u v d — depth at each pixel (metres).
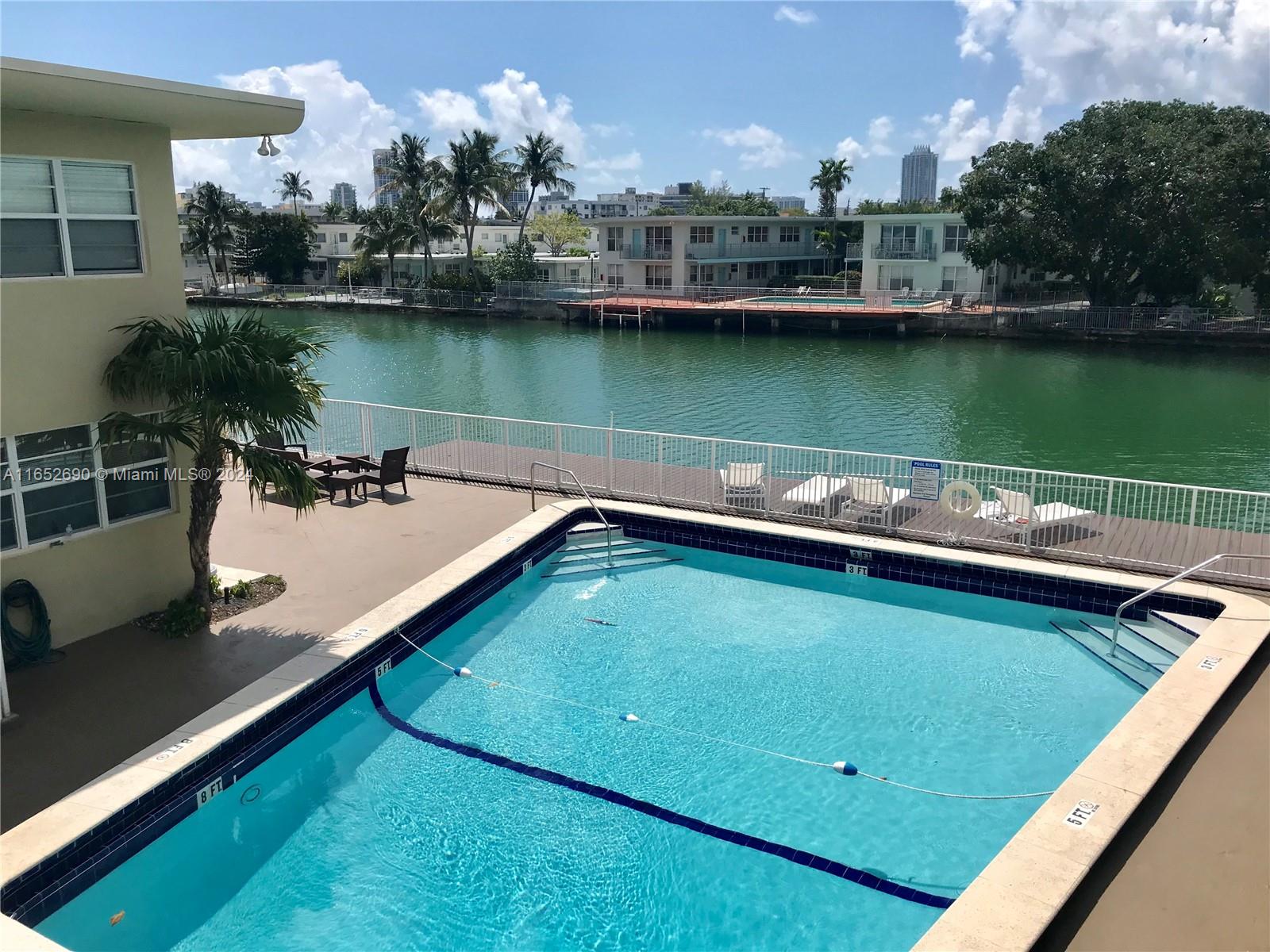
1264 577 11.60
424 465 17.97
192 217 83.56
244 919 7.07
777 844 7.98
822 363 47.22
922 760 9.20
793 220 72.12
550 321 68.44
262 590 11.73
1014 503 13.66
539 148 76.94
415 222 78.00
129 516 10.62
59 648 10.02
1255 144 46.75
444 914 7.16
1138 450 29.14
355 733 9.71
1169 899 6.25
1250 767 7.84
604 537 15.45
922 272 62.53
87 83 8.09
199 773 8.08
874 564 13.61
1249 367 43.72
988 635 11.95
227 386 9.92
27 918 6.61
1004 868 6.42
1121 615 11.95
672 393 39.38
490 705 10.29
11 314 9.05
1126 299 54.38
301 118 10.30
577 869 7.68
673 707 10.26
